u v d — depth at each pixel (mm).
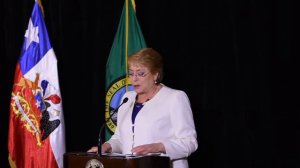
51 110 3502
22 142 3531
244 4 3312
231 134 3346
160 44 3572
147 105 2619
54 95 3506
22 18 3928
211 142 3410
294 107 3184
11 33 3939
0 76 3941
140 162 2113
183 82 3498
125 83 3432
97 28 3746
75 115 3852
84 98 3834
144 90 2600
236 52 3314
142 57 2582
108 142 2664
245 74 3303
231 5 3334
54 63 3539
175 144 2461
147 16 3637
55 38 3865
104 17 3742
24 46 3576
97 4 3756
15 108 3549
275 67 3236
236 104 3332
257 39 3270
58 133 3484
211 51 3410
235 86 3336
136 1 3652
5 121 3951
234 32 3318
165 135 2574
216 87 3393
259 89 3268
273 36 3248
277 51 3236
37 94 3521
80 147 3842
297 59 3186
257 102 3273
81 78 3836
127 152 2580
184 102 2596
